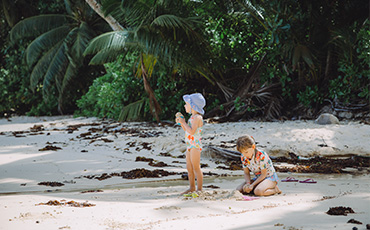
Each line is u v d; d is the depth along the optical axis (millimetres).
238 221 4320
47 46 24984
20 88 27000
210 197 5828
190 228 4020
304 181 7598
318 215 4590
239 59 18875
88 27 24984
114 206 5152
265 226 4062
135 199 5820
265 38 17734
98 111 22109
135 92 19922
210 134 13758
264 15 17547
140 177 8164
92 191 6695
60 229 3982
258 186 6203
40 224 4172
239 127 14969
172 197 5996
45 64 25000
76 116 23297
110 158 10305
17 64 26594
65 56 24859
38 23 25609
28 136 14562
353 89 17234
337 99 17281
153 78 19375
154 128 16016
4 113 27453
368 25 16812
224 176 8602
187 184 7570
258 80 18500
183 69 17828
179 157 10953
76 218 4445
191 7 17781
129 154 11047
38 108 25844
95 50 17625
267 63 18297
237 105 18031
